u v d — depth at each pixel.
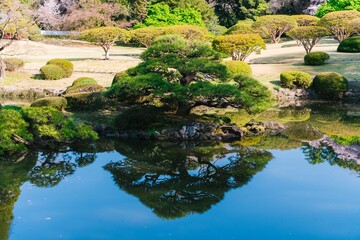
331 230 6.73
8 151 11.00
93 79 19.52
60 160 10.63
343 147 11.68
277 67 23.36
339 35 29.95
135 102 15.36
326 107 17.45
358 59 23.62
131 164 10.33
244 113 16.06
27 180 9.23
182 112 13.54
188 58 12.99
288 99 18.91
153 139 12.23
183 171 9.82
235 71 19.12
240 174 9.53
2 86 19.83
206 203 7.88
